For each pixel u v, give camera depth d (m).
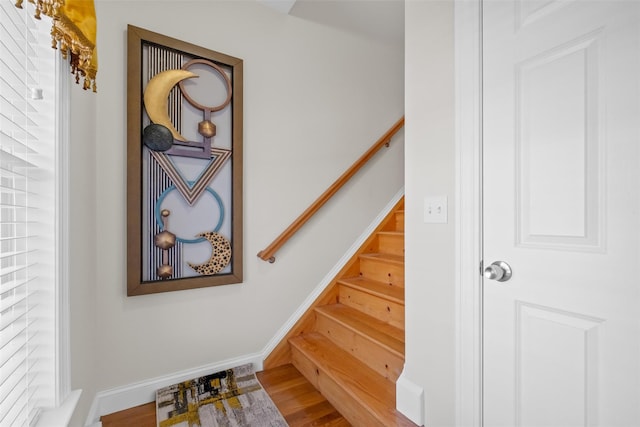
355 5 2.12
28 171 0.92
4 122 0.84
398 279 2.03
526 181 0.93
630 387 0.73
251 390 1.68
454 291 1.12
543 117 0.90
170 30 1.69
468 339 1.07
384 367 1.54
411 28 1.32
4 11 0.77
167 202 1.67
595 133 0.79
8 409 0.75
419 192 1.28
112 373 1.52
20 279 0.88
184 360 1.73
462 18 1.09
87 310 1.33
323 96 2.30
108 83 1.52
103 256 1.50
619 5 0.75
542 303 0.89
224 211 1.85
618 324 0.75
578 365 0.82
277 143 2.08
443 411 1.16
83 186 1.28
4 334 0.81
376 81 2.59
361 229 2.49
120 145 1.55
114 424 1.42
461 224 1.09
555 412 0.86
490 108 1.02
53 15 0.74
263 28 2.03
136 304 1.59
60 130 0.98
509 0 0.98
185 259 1.72
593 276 0.79
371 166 2.57
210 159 1.80
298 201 2.17
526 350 0.93
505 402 0.98
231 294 1.88
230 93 1.87
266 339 2.01
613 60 0.76
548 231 0.88
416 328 1.28
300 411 1.52
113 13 1.54
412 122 1.31
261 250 2.00
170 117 1.68
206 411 1.49
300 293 2.17
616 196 0.76
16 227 0.89
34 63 0.93
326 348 1.88
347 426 1.42
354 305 2.12
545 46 0.89
